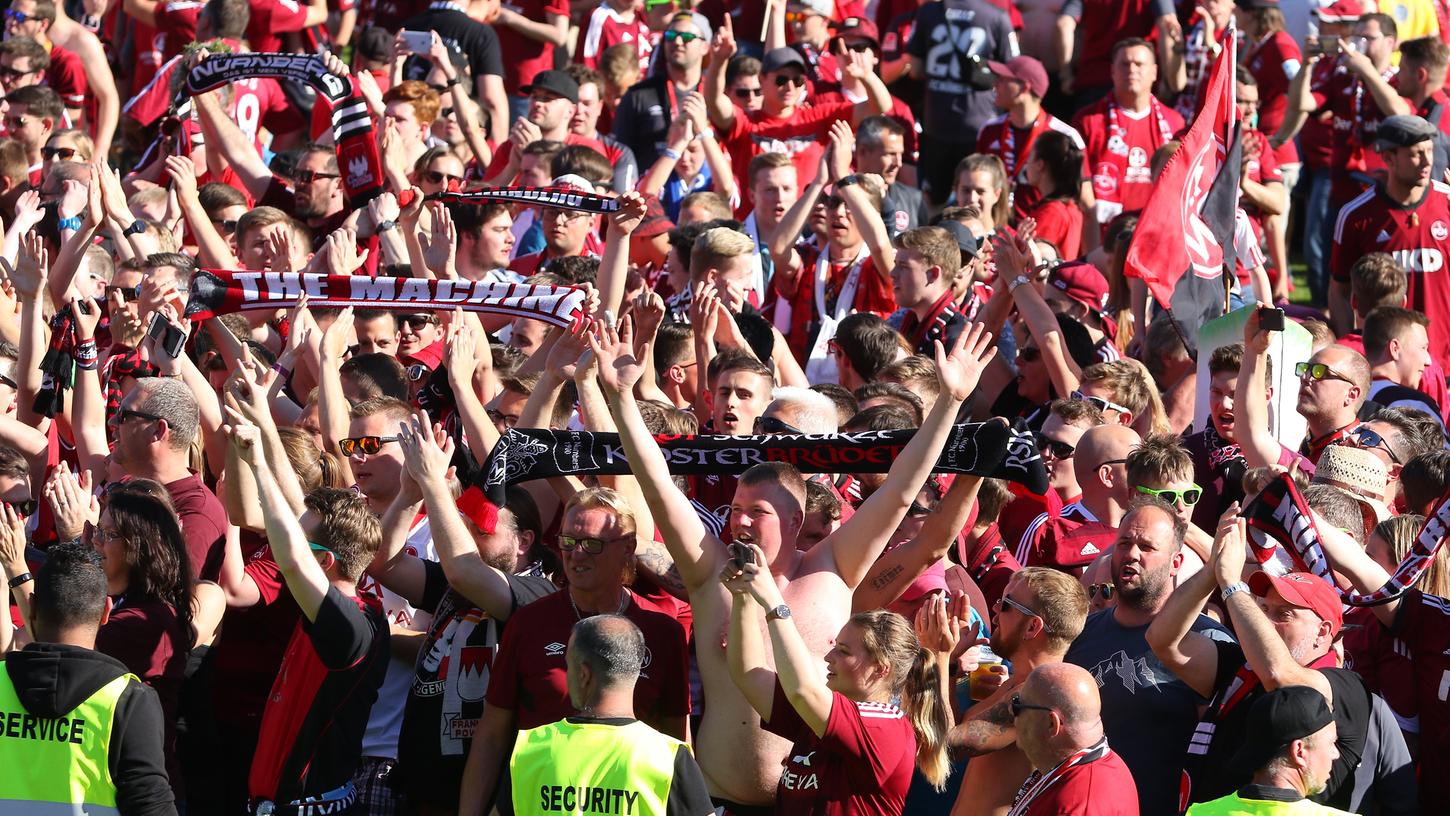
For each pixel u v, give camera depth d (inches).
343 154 1336.1
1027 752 706.2
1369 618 889.5
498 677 813.9
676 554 801.6
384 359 1138.0
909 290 1311.5
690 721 898.7
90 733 714.2
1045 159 1710.1
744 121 1785.2
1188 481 904.3
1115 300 1475.1
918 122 2121.1
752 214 1546.5
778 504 802.8
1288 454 1061.8
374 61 2017.7
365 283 941.2
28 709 714.2
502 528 893.2
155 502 816.3
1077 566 967.0
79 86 2046.0
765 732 792.9
